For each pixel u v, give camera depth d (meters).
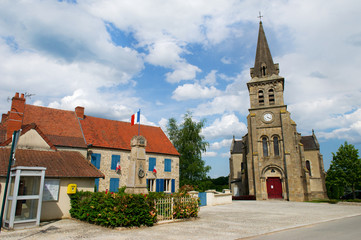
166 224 11.95
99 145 23.77
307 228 11.08
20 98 19.55
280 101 32.03
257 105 33.06
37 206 11.50
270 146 31.11
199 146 36.31
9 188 11.50
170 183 28.44
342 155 27.25
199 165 34.91
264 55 34.69
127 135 27.95
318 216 15.27
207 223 12.34
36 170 11.60
